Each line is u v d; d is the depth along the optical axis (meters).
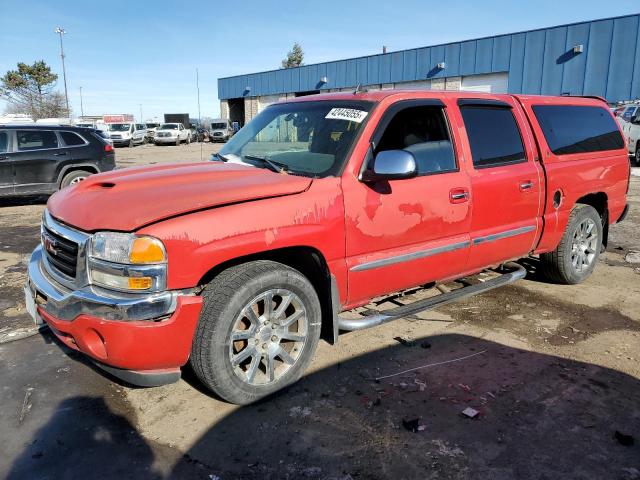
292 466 2.60
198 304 2.80
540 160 4.66
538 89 23.89
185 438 2.82
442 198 3.82
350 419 2.99
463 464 2.62
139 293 2.69
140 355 2.72
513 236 4.45
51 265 3.22
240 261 3.09
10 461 2.62
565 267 5.16
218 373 2.91
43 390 3.29
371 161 3.48
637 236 7.83
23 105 48.75
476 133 4.18
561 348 3.93
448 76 27.12
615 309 4.75
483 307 4.74
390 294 3.84
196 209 2.83
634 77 21.02
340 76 32.88
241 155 4.04
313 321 3.29
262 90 39.28
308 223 3.15
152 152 31.39
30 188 10.30
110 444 2.77
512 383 3.40
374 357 3.75
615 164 5.52
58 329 2.92
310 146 3.68
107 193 3.10
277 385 3.17
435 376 3.48
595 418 3.02
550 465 2.62
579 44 22.30
